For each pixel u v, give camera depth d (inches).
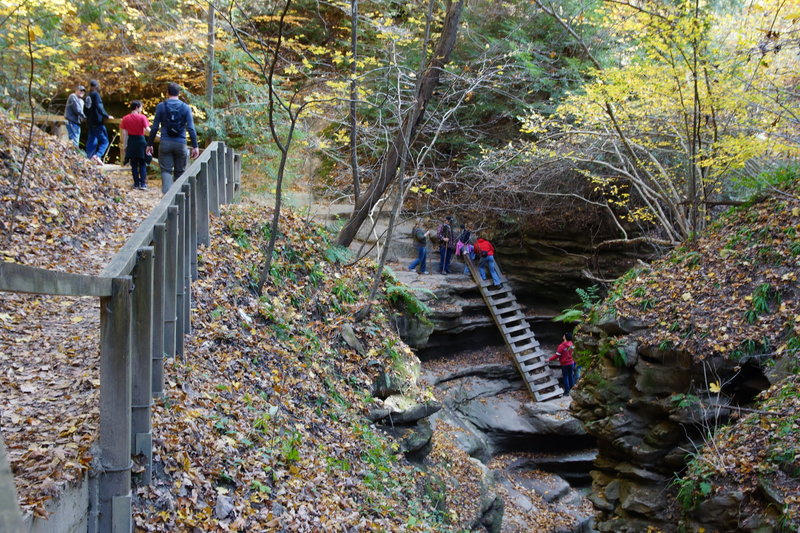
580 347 433.4
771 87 460.4
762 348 344.8
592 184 714.2
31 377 197.3
